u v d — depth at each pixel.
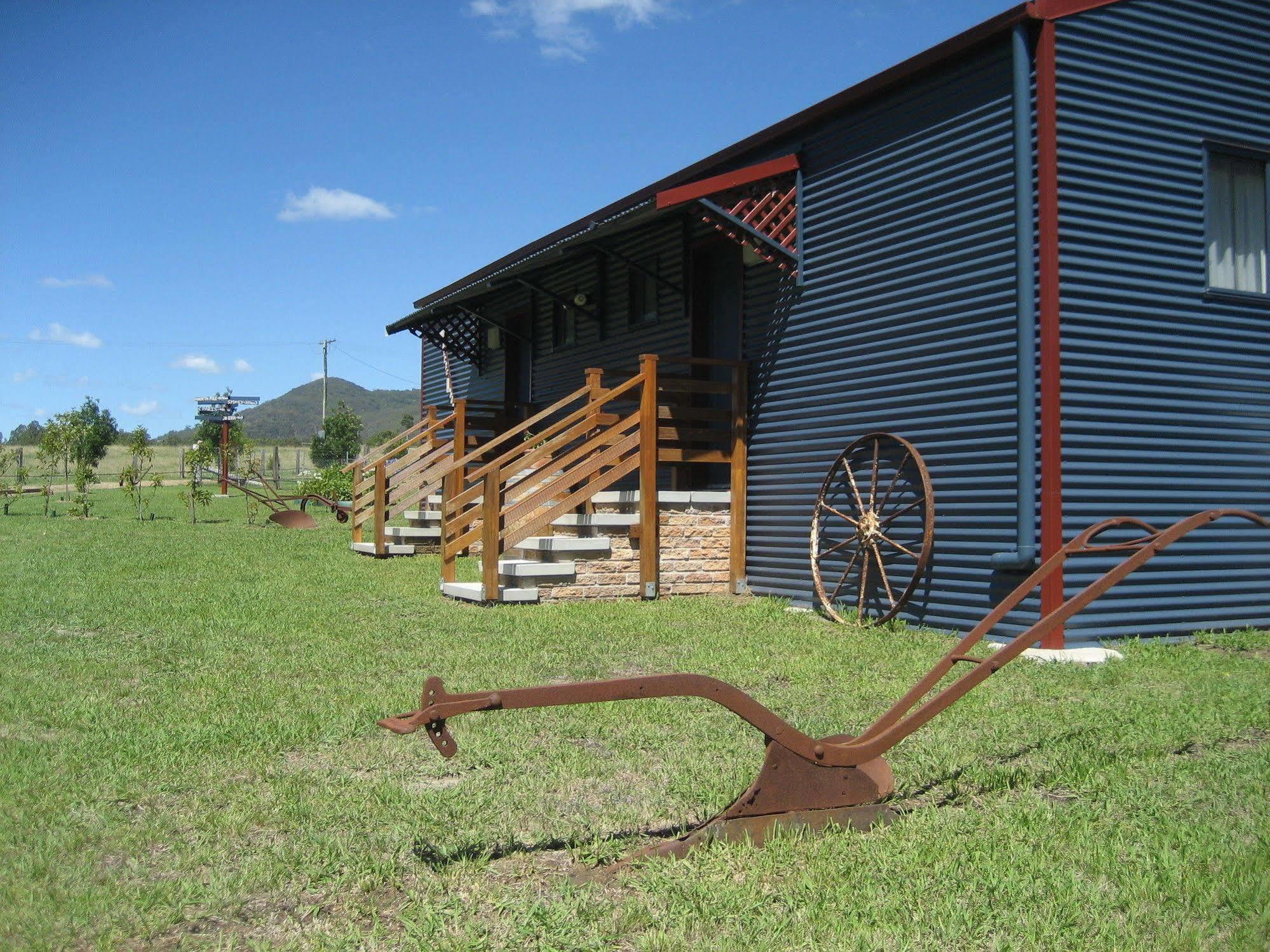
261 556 14.23
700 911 3.39
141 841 3.92
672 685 3.81
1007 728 5.47
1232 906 3.42
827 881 3.62
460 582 10.81
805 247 10.27
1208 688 6.45
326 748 5.18
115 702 6.03
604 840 3.98
